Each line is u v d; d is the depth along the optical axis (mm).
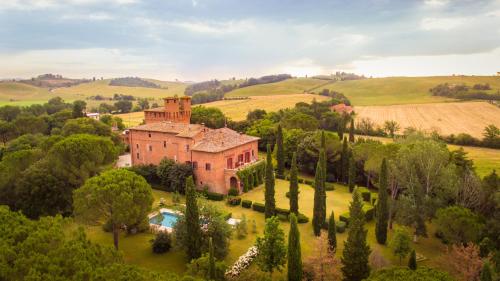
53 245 31188
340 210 66562
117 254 32844
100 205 46469
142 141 85250
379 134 134500
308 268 42531
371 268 43062
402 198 56062
